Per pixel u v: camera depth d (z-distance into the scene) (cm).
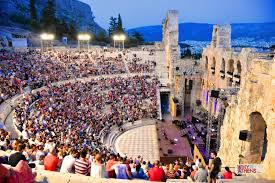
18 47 8738
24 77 6181
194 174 1909
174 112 6950
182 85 7075
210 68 6556
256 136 2689
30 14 14125
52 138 3394
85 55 8562
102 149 4091
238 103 2880
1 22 11956
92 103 6141
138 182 1545
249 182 2055
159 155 4866
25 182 1096
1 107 4456
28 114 4231
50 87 6169
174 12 7756
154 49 9788
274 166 2158
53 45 10494
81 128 4747
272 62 2378
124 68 8256
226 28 6169
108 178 1560
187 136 5612
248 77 2697
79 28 18338
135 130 6047
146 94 7125
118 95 6856
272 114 2216
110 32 14538
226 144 3105
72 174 1560
